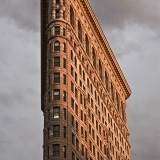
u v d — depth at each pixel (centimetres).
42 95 14712
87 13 14000
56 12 12306
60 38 11825
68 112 10969
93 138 12538
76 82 12025
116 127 15362
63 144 10456
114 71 16412
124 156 15812
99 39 14912
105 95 14562
